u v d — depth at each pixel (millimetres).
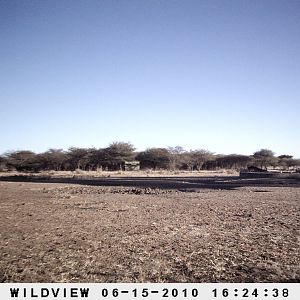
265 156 95812
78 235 10062
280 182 35688
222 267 6996
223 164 98000
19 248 8500
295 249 8430
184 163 94188
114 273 6625
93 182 38312
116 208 16516
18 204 18250
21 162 83312
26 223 12219
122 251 8219
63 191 26734
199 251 8234
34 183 36438
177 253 8039
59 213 14828
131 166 86000
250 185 32000
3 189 28391
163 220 12852
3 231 10703
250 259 7551
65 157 85188
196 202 18906
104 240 9391
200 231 10703
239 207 16703
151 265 7117
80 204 18250
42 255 7848
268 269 6859
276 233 10414
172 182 37594
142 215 14188
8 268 6898
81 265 7109
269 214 14438
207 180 40812
